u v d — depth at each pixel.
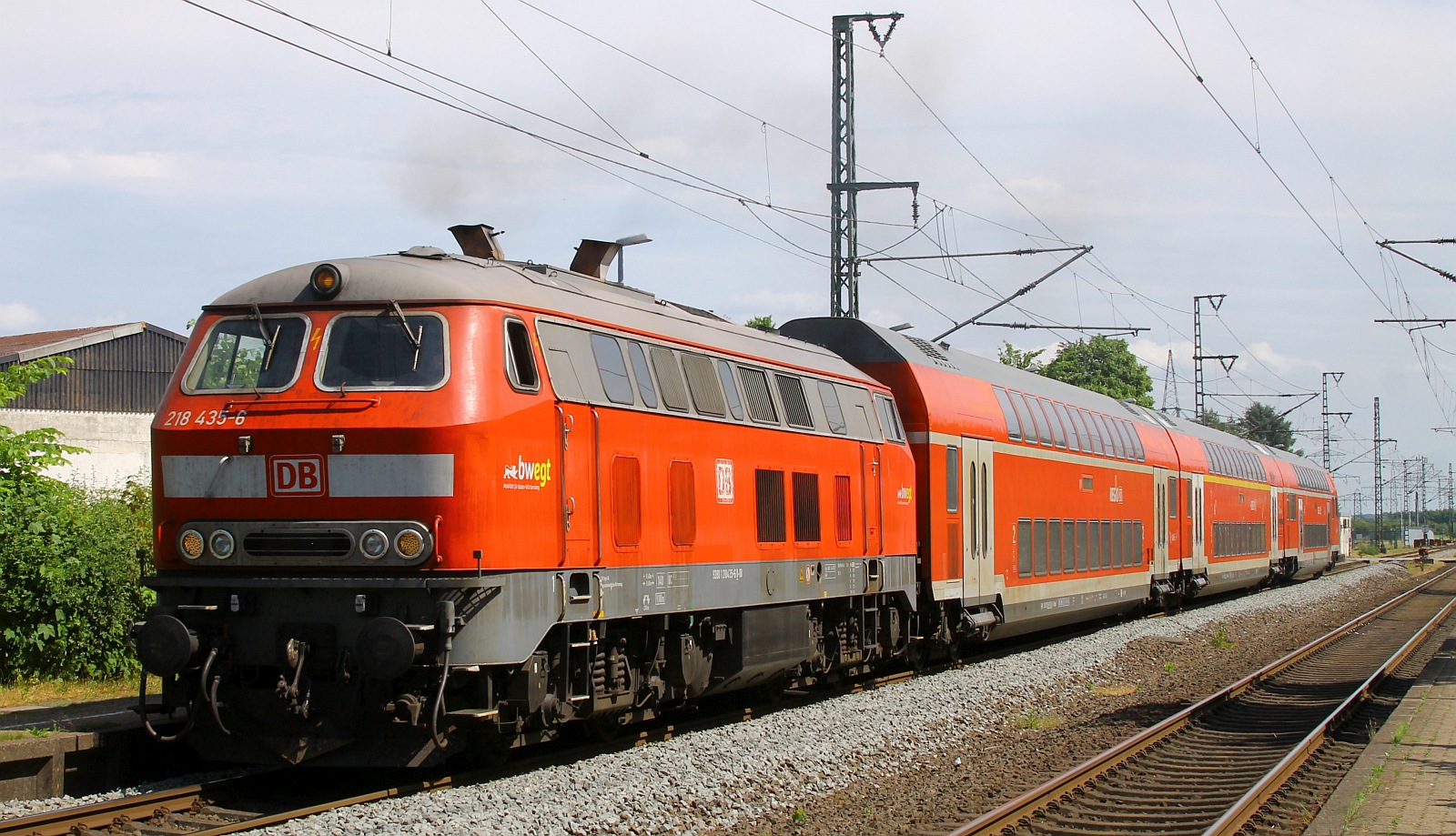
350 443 10.28
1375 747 13.36
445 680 10.05
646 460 12.53
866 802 11.10
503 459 10.50
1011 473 22.77
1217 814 10.66
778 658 15.16
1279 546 45.69
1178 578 33.50
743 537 14.31
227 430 10.52
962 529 20.72
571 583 11.34
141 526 17.58
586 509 11.52
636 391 12.48
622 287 14.09
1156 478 31.27
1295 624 31.84
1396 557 87.31
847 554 16.83
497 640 10.35
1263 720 16.42
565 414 11.27
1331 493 59.31
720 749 12.38
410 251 11.65
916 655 20.31
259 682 10.67
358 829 9.14
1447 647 25.42
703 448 13.58
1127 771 12.60
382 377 10.52
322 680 10.43
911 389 19.86
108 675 15.45
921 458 19.77
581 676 11.73
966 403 21.39
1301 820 10.52
